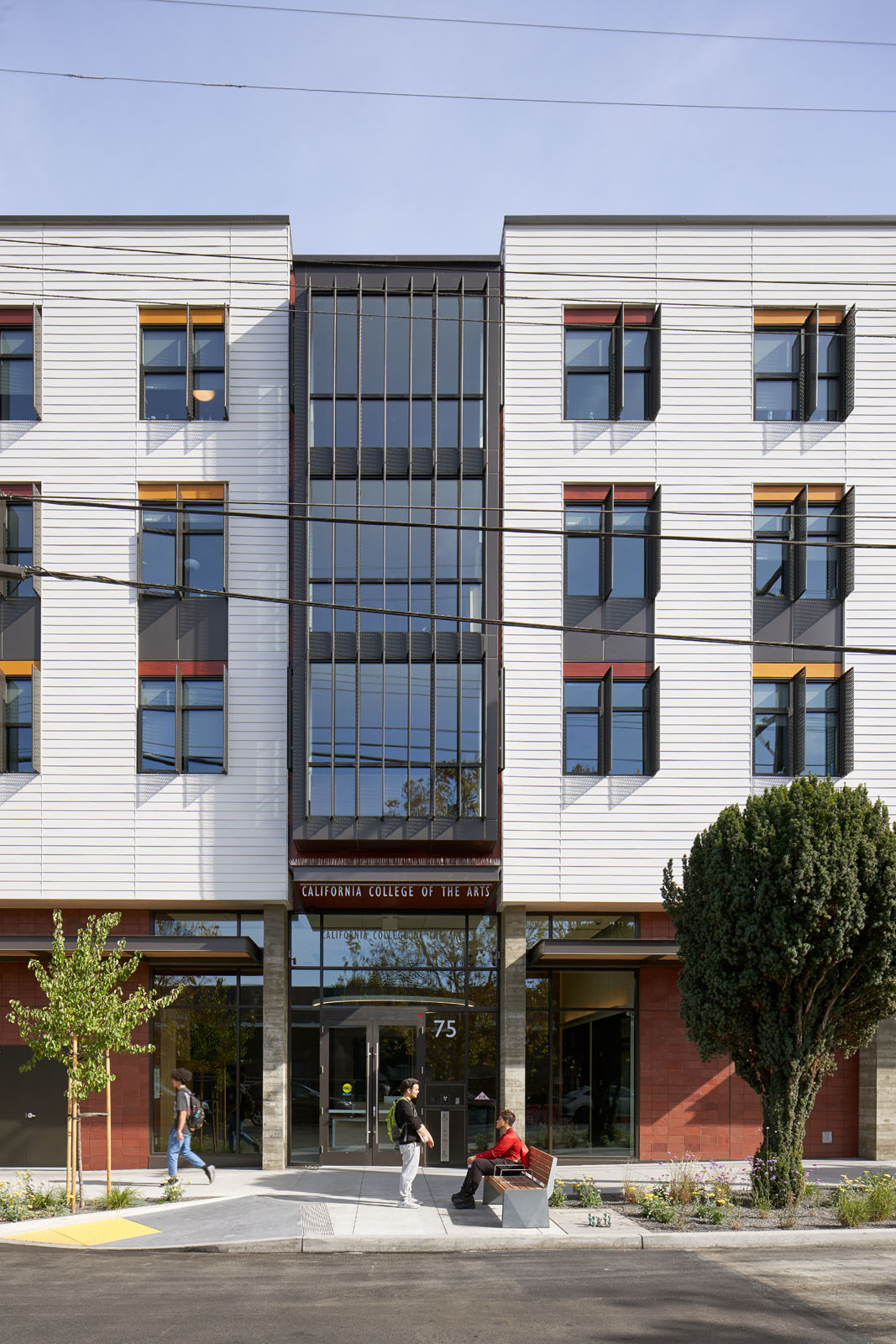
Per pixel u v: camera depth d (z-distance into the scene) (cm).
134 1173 1981
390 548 2073
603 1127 2092
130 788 2036
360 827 2009
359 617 2059
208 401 2134
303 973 2114
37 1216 1535
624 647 2097
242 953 2005
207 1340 974
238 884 2016
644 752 2084
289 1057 2083
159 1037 2098
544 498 2112
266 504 2091
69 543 2086
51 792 2034
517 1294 1148
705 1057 1636
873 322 2158
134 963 1756
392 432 2092
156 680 2078
